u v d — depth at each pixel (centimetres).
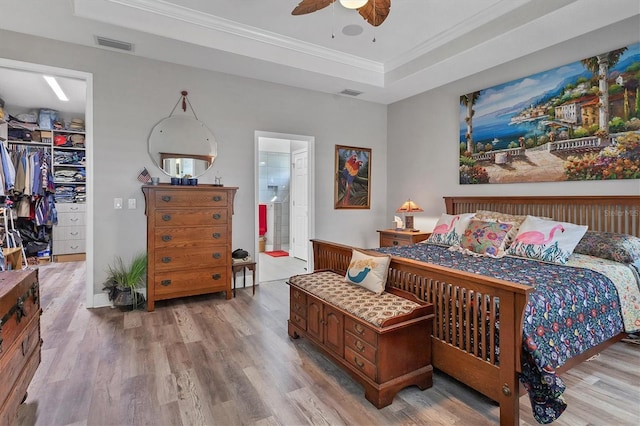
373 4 235
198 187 366
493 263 271
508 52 353
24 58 320
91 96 349
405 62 426
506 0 302
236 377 221
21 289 172
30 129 588
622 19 289
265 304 372
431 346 216
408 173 521
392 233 473
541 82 350
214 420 179
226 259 385
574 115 324
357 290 248
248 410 187
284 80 444
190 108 400
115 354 251
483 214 360
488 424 176
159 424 175
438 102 467
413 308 208
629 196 285
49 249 592
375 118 548
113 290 350
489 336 183
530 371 166
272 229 753
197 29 339
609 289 224
